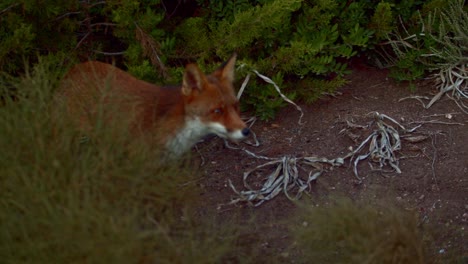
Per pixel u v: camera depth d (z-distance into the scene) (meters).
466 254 3.15
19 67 3.63
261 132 3.69
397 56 3.93
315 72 3.79
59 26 3.67
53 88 3.34
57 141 2.98
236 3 3.80
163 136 3.30
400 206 3.34
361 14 3.89
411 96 3.82
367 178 3.46
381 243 2.93
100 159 2.96
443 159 3.52
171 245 2.84
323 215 3.05
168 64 3.79
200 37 3.74
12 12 3.58
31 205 2.84
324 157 3.55
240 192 3.41
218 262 3.01
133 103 3.23
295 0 3.65
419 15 3.87
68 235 2.76
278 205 3.36
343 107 3.78
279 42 3.81
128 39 3.76
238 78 3.67
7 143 2.95
